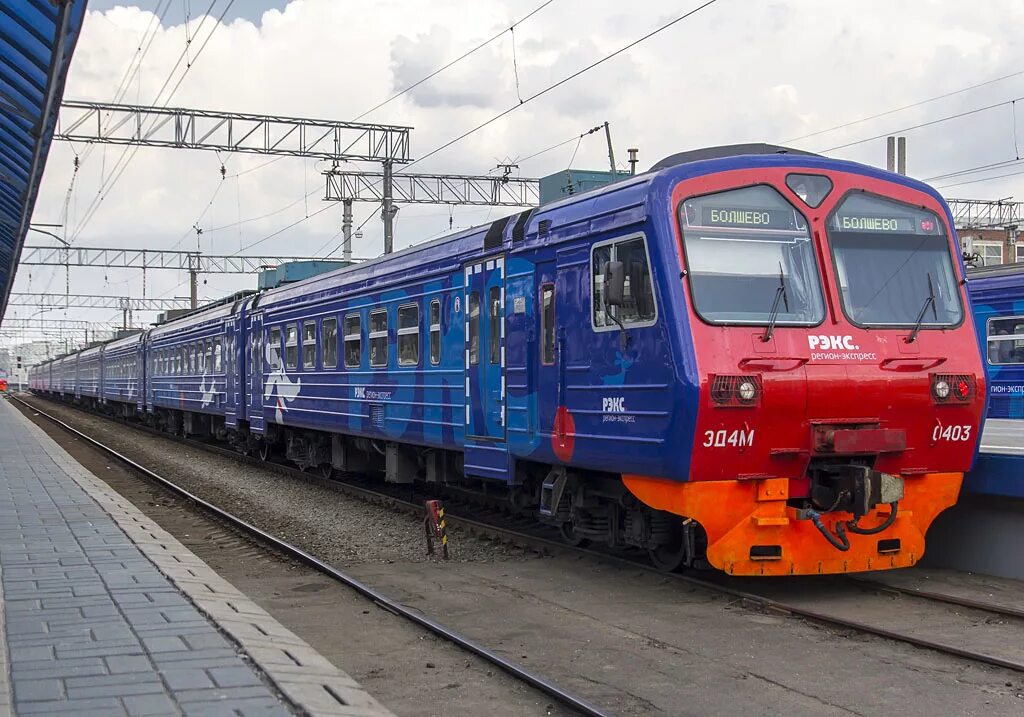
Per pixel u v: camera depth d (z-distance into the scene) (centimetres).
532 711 527
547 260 928
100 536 945
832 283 782
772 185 786
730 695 546
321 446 1741
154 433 3222
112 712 434
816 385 748
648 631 687
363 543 1085
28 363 12962
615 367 816
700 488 745
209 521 1312
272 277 2541
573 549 980
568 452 891
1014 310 1410
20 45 967
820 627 684
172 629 582
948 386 793
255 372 1984
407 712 526
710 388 724
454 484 1430
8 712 431
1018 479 808
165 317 3725
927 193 839
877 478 740
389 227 2559
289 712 438
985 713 512
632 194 800
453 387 1135
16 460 1916
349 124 2527
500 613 752
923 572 880
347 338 1485
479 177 3023
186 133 2417
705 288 749
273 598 820
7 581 724
